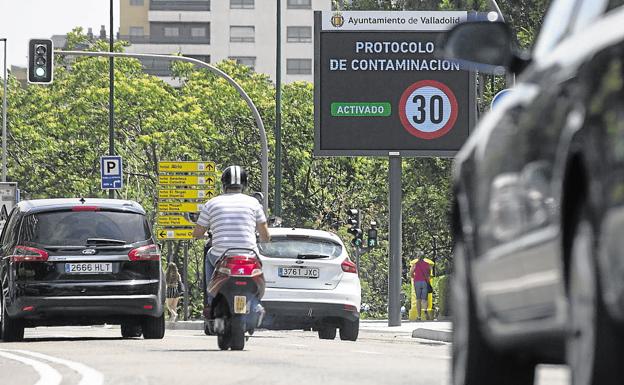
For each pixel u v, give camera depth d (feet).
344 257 173.99
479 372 48.44
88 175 504.43
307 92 518.37
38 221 143.02
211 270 119.03
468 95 246.27
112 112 406.00
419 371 85.10
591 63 35.29
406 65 245.86
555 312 38.50
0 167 525.75
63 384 76.54
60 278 141.49
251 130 516.73
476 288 47.55
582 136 34.19
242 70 525.34
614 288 32.45
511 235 42.34
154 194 496.64
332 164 513.45
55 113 506.48
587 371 34.71
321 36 245.86
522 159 41.22
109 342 135.23
